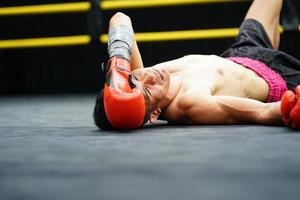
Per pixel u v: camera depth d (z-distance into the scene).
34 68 7.57
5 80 7.60
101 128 2.17
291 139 1.67
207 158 1.35
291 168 1.20
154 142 1.68
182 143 1.64
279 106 2.06
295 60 2.69
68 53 7.44
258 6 3.12
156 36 7.02
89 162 1.34
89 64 7.41
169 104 2.32
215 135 1.83
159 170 1.21
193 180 1.10
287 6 6.43
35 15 7.28
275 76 2.59
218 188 1.02
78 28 7.23
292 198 0.93
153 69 2.25
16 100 6.08
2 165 1.32
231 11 6.80
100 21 7.13
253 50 2.77
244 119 2.20
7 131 2.24
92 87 7.47
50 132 2.15
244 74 2.49
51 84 7.56
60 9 7.18
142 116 2.06
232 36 6.80
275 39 3.16
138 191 1.01
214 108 2.20
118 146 1.62
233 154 1.40
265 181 1.08
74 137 1.91
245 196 0.95
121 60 2.12
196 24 6.92
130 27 2.37
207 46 7.04
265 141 1.64
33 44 7.34
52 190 1.04
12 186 1.09
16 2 7.25
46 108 4.35
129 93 2.01
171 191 1.00
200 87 2.28
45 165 1.31
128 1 7.04
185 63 2.48
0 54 7.56
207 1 6.80
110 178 1.14
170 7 6.96
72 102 5.30
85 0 7.12
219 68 2.44
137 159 1.36
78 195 0.99
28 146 1.67
